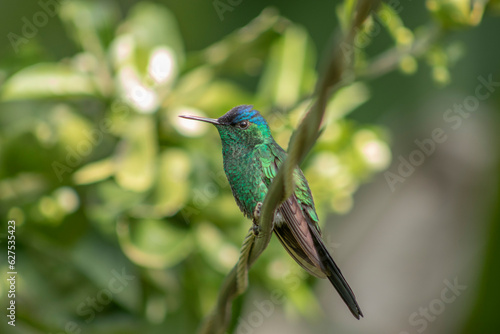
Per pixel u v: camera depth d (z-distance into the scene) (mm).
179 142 8305
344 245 15852
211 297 8117
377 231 16062
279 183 4406
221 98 8500
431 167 15992
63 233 7941
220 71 8734
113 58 8469
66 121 8148
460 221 15727
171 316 8164
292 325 14328
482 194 15320
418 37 8438
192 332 8148
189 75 8609
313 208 7359
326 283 14719
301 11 12445
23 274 7902
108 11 8969
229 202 8211
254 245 5023
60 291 8016
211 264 8039
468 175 15641
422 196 16078
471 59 12609
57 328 7930
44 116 8359
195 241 8023
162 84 8328
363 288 15961
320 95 3631
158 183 7832
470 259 15336
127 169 7621
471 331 12836
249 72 9039
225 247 8117
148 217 7910
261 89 8914
